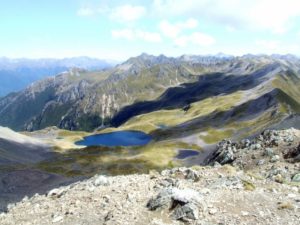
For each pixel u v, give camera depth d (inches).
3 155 6225.4
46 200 1031.6
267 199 924.0
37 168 5315.0
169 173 1158.3
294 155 1695.4
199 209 843.4
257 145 1975.9
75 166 5757.9
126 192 983.6
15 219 936.9
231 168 1186.6
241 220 812.6
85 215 879.1
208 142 7539.4
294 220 819.4
